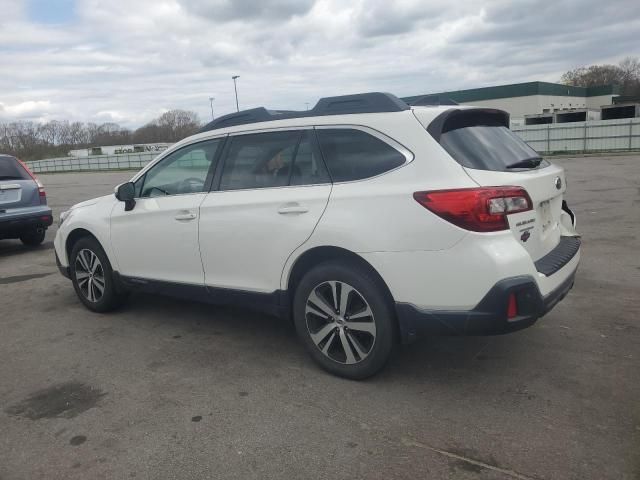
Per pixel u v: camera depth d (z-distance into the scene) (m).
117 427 3.23
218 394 3.60
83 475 2.78
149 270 4.77
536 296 3.16
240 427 3.18
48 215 9.04
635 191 13.36
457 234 3.10
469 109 3.57
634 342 4.15
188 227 4.32
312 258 3.72
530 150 3.95
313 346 3.82
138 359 4.25
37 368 4.15
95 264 5.32
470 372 3.76
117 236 4.95
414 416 3.22
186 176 4.50
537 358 3.94
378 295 3.43
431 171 3.25
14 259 8.55
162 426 3.22
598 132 35.41
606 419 3.10
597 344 4.14
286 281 3.83
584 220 9.56
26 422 3.33
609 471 2.64
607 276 5.96
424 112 3.46
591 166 22.94
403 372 3.80
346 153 3.61
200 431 3.15
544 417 3.14
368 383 3.66
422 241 3.19
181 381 3.82
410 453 2.85
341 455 2.86
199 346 4.46
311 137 3.78
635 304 5.01
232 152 4.20
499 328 3.11
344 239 3.43
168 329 4.90
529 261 3.17
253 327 4.87
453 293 3.15
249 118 4.20
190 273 4.43
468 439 2.96
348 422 3.18
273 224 3.79
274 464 2.81
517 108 60.38
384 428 3.10
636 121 33.91
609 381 3.55
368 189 3.41
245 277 4.06
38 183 9.06
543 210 3.67
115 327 5.00
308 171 3.75
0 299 6.15
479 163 3.29
